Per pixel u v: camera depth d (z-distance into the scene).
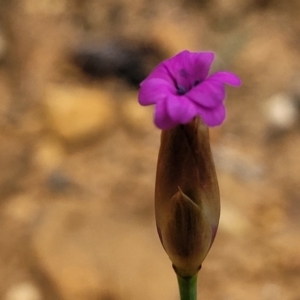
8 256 0.20
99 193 0.22
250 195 0.22
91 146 0.25
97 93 0.26
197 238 0.10
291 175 0.23
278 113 0.25
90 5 0.32
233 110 0.26
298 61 0.28
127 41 0.29
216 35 0.29
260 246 0.20
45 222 0.21
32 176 0.23
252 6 0.31
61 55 0.29
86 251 0.19
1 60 0.29
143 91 0.10
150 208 0.21
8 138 0.25
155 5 0.31
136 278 0.18
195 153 0.10
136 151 0.25
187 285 0.11
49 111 0.25
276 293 0.19
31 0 0.32
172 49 0.28
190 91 0.10
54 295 0.19
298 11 0.30
